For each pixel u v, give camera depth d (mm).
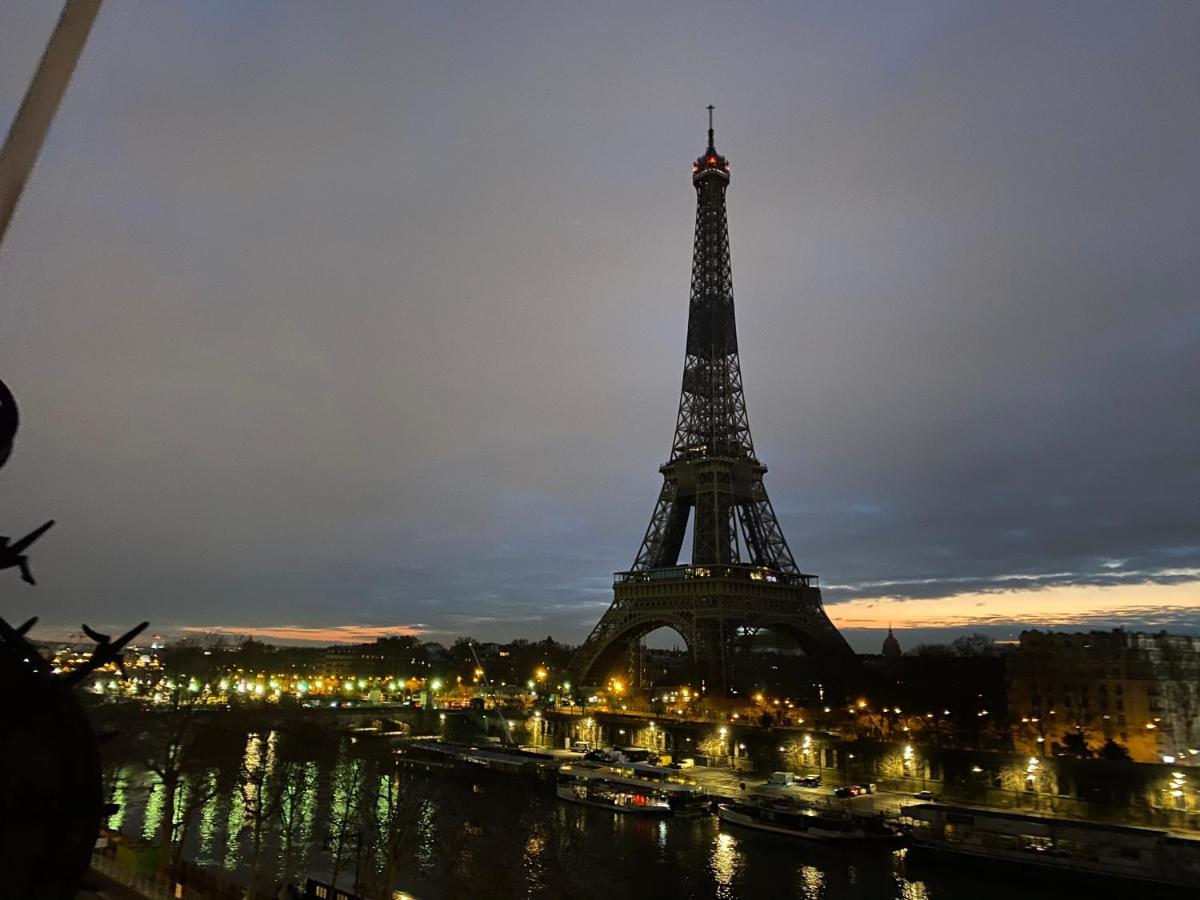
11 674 6133
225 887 90500
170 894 69312
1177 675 189125
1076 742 173625
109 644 6754
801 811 145000
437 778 197250
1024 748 186625
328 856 124875
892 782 173500
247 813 138500
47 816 6070
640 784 173125
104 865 75688
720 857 131750
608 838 142125
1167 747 181875
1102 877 112688
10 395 6145
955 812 129375
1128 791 141375
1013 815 126312
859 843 135125
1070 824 120062
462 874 117000
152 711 181000
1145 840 113500
